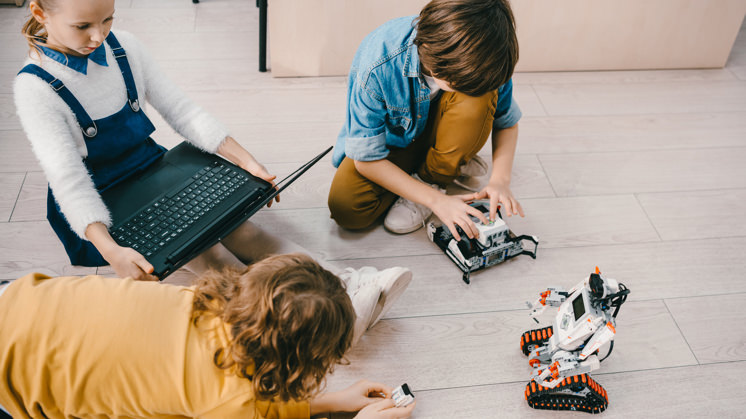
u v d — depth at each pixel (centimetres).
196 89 188
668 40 204
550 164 172
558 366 109
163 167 123
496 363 126
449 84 110
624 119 190
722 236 155
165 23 214
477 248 137
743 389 123
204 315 81
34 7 93
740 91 204
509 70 108
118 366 76
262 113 182
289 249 131
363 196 142
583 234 153
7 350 77
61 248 140
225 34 212
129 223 110
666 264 147
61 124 104
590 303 103
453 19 101
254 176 122
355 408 111
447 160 140
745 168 175
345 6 179
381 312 125
